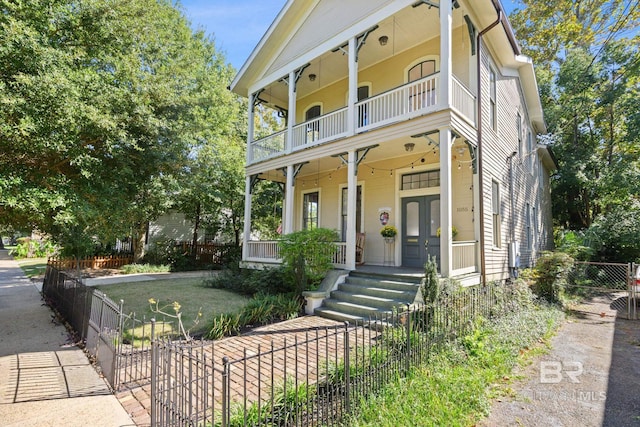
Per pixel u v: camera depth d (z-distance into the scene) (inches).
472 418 127.4
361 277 312.5
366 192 430.0
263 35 438.9
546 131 653.9
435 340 175.2
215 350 199.0
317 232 325.1
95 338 187.9
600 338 240.4
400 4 307.7
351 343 200.5
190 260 678.5
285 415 104.0
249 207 472.4
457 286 243.6
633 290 317.7
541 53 878.4
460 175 349.4
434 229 365.1
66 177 247.1
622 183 608.7
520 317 254.1
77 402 140.4
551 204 796.6
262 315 263.3
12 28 194.9
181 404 105.5
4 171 211.3
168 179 441.4
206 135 589.9
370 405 126.2
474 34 325.7
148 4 326.0
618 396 148.7
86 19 270.1
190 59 601.6
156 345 120.7
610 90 663.8
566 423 126.6
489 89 368.5
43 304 337.4
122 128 294.7
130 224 329.1
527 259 485.4
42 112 206.4
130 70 302.5
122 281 466.6
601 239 561.3
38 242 895.1
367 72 430.0
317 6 387.2
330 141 355.6
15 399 142.5
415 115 287.7
